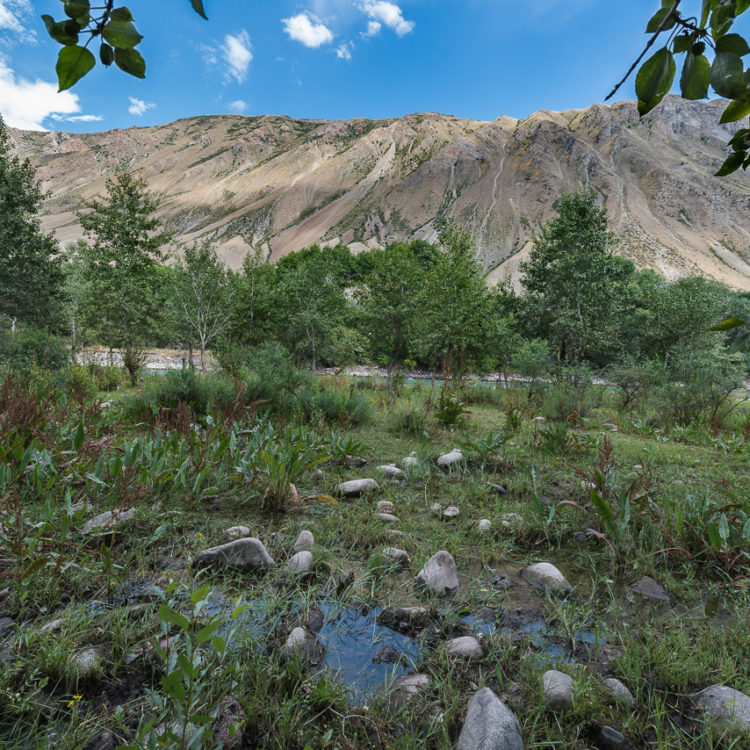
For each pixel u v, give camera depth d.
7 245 21.20
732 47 0.63
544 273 23.92
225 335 29.22
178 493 3.72
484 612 2.23
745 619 2.21
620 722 1.53
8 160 21.95
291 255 83.00
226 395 7.56
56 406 5.00
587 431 9.44
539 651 1.93
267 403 8.00
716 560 2.84
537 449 6.52
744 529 2.84
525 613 2.23
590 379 12.87
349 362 36.53
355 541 2.98
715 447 8.15
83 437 4.06
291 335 33.38
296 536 3.04
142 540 2.75
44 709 1.46
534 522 3.47
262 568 2.52
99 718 1.42
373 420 8.37
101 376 13.94
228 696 1.50
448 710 1.53
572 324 17.66
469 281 19.09
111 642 1.79
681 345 17.31
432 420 8.82
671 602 2.42
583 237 17.17
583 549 3.13
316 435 5.94
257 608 2.10
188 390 7.52
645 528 3.18
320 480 4.50
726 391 11.93
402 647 1.94
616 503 3.60
